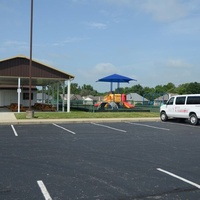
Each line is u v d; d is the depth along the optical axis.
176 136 13.35
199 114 18.23
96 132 14.43
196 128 16.72
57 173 6.75
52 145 10.54
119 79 29.38
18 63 26.28
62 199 5.05
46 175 6.57
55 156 8.64
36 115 22.73
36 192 5.40
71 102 45.38
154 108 34.09
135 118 22.17
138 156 8.78
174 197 5.21
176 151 9.66
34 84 41.94
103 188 5.68
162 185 5.91
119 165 7.60
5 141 11.31
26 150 9.53
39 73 26.92
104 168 7.26
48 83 38.09
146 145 10.80
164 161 8.15
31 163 7.73
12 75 26.03
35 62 26.77
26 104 42.22
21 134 13.35
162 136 13.30
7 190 5.51
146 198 5.16
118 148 10.10
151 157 8.66
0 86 41.53
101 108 29.17
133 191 5.52
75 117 21.97
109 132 14.49
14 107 29.72
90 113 25.47
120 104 31.62
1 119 19.73
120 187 5.75
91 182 6.07
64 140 11.74
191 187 5.79
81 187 5.73
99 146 10.45
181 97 19.94
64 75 27.75
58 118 21.14
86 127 16.72
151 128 16.53
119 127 16.89
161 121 21.48
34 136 12.76
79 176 6.51
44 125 17.66
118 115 24.05
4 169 7.09
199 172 6.97
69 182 6.05
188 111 19.09
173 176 6.59
